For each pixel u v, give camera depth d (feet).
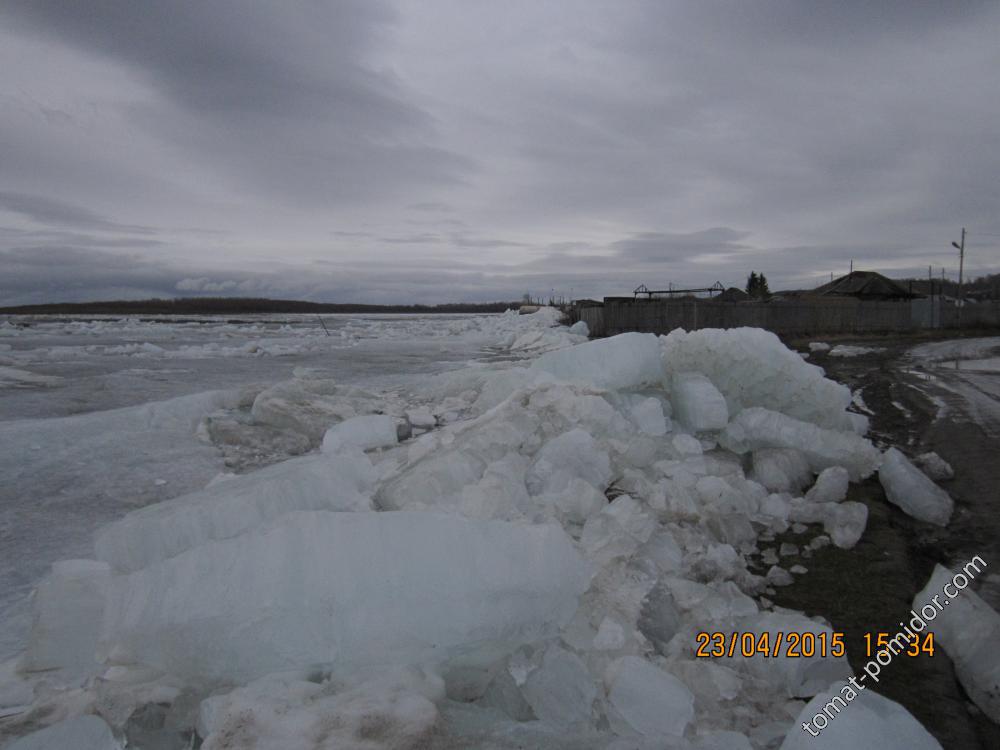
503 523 7.74
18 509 13.46
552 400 15.52
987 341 85.71
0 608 9.09
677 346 19.61
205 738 5.55
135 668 6.75
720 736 6.12
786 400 17.94
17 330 94.32
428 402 26.73
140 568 8.21
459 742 5.57
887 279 152.35
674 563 10.22
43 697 6.37
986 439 20.10
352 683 6.13
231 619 6.38
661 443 15.06
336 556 6.75
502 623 6.99
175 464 17.30
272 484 9.37
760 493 13.74
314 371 40.91
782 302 96.58
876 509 13.91
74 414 24.64
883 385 35.83
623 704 6.53
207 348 61.26
